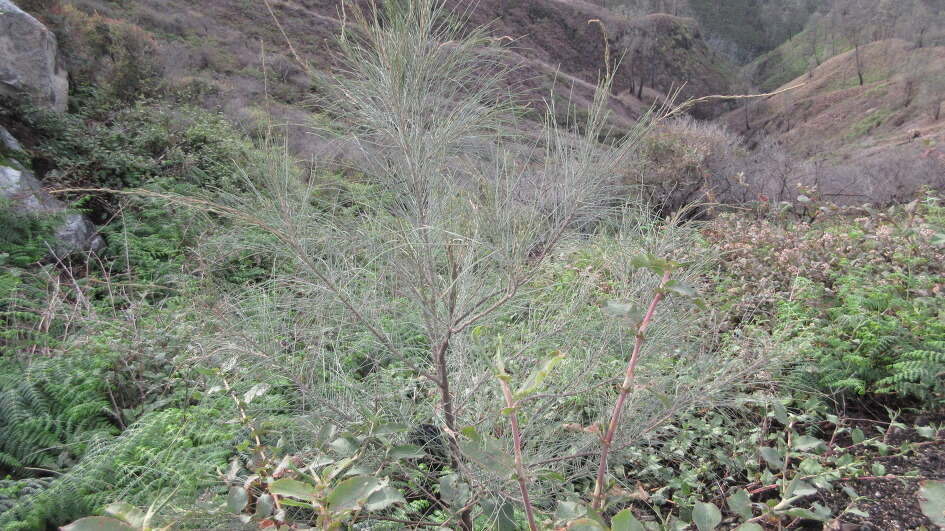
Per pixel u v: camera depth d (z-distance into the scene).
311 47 10.30
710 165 8.02
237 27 21.62
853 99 49.50
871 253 3.55
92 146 6.42
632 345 1.98
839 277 3.31
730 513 2.03
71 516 2.09
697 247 2.43
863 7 71.19
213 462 2.08
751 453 2.23
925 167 7.88
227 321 1.86
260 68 16.34
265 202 1.56
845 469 2.09
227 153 6.43
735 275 3.75
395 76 1.46
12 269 4.04
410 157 1.54
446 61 1.54
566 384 1.87
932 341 2.52
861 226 4.23
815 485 2.05
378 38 1.47
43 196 5.30
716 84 60.88
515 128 1.62
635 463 2.19
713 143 8.86
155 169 6.31
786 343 2.44
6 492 2.11
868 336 2.65
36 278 4.16
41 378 2.75
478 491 1.50
